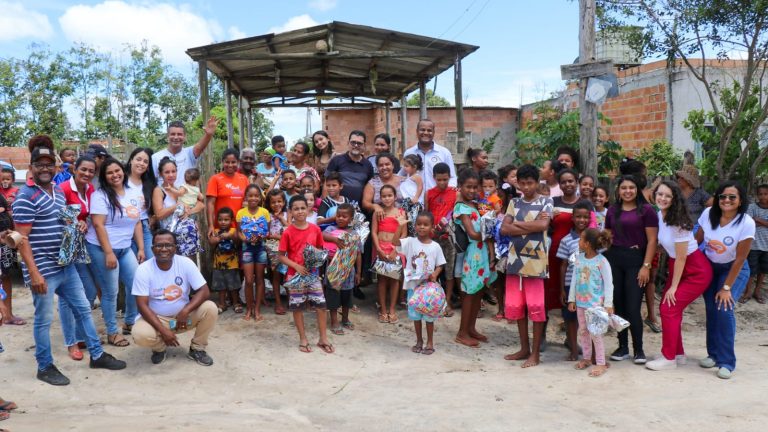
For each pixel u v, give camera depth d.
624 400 4.43
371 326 6.52
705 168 8.45
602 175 9.11
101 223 5.30
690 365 5.45
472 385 4.82
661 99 11.59
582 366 5.29
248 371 5.14
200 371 5.10
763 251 7.55
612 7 8.47
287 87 12.84
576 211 5.49
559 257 5.71
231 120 11.27
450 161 7.25
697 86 11.05
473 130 17.05
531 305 5.42
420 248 5.75
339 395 4.64
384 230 6.42
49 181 4.74
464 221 5.89
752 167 8.32
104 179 5.39
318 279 5.70
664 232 5.30
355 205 6.80
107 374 4.96
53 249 4.72
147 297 5.06
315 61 10.21
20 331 6.08
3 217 4.50
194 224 6.17
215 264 6.61
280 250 5.69
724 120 8.83
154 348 5.19
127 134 27.31
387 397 4.55
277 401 4.50
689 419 4.01
